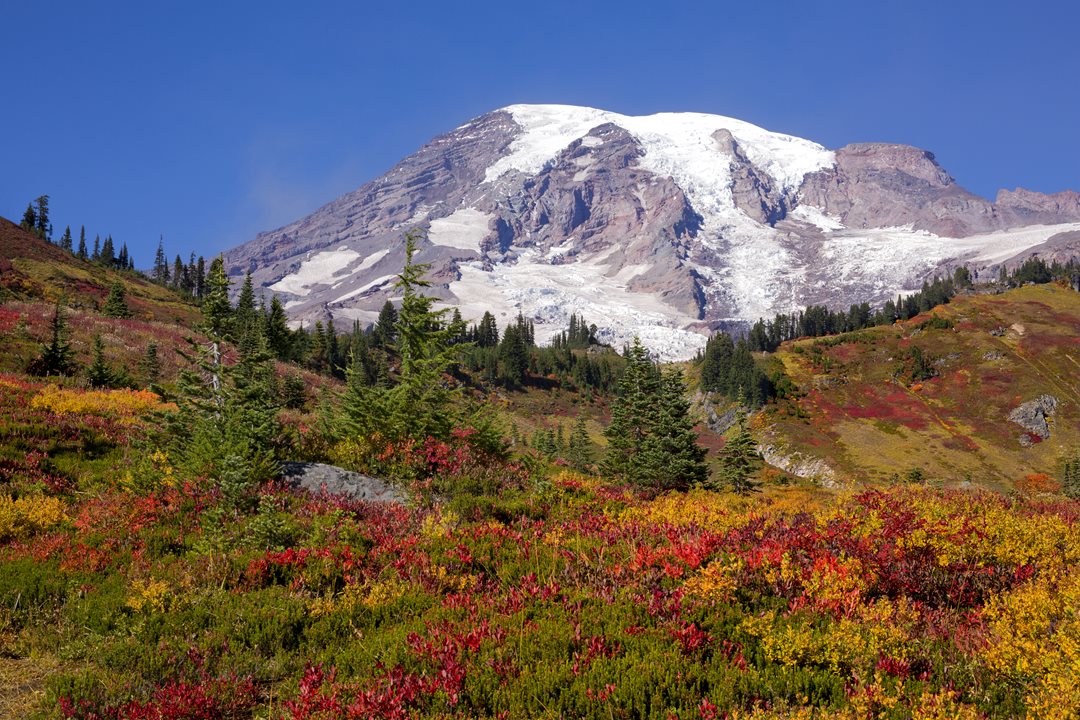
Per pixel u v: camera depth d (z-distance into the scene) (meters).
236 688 6.23
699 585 7.79
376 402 17.66
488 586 8.74
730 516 11.68
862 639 6.29
